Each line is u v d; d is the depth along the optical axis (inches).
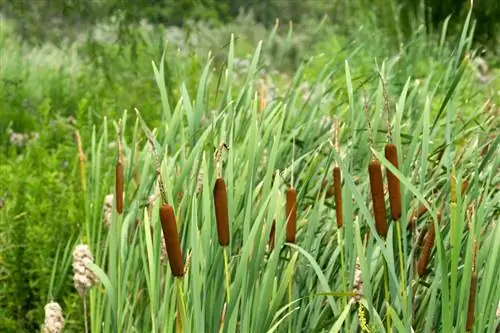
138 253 127.7
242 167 126.1
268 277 104.0
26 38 514.3
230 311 102.8
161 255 123.1
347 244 107.7
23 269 191.8
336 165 111.6
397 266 114.4
